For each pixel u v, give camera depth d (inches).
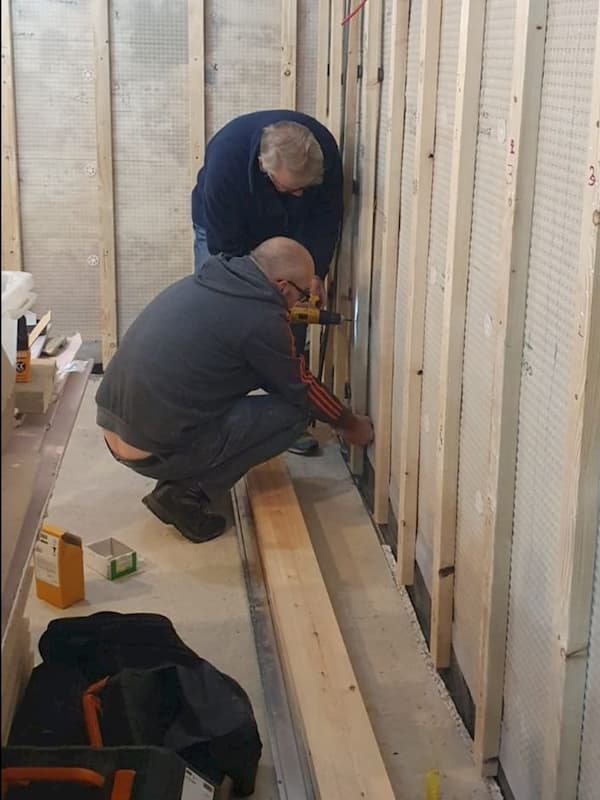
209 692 78.3
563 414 64.7
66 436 72.4
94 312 168.7
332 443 150.2
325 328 149.8
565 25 61.6
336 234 132.3
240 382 113.0
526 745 75.1
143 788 63.0
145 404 109.3
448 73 90.6
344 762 78.7
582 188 59.7
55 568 102.8
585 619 63.1
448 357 88.2
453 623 95.4
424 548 106.0
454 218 84.4
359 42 130.1
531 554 72.4
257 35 157.9
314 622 96.7
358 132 133.5
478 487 85.0
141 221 164.7
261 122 127.0
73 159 160.6
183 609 105.7
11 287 63.8
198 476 116.0
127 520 123.7
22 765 63.0
